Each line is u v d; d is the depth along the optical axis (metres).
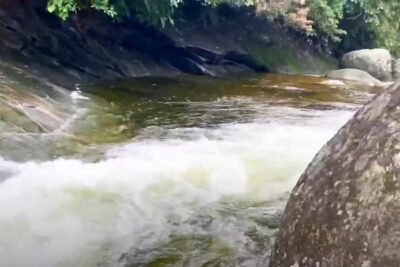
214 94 8.27
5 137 4.87
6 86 5.82
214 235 3.64
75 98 6.70
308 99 8.27
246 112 7.13
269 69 11.92
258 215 4.00
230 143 5.70
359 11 14.50
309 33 13.31
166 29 10.38
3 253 3.40
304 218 1.82
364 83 10.42
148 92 8.02
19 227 3.71
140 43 10.11
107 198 4.22
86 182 4.46
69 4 7.63
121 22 9.66
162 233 3.68
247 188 4.57
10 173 4.45
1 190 4.19
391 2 15.17
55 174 4.55
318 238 1.75
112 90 7.80
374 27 15.05
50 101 6.05
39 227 3.73
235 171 4.91
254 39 12.21
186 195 4.36
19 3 8.09
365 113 1.86
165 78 9.49
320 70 12.94
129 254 3.40
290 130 6.33
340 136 1.90
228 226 3.79
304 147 5.70
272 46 12.45
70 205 4.08
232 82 9.61
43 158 4.82
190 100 7.70
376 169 1.68
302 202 1.86
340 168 1.79
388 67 13.56
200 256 3.34
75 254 3.41
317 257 1.74
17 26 7.86
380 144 1.72
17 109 5.31
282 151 5.52
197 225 3.81
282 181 4.76
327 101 8.17
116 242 3.56
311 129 6.42
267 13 12.52
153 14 9.34
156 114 6.73
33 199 4.12
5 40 7.55
